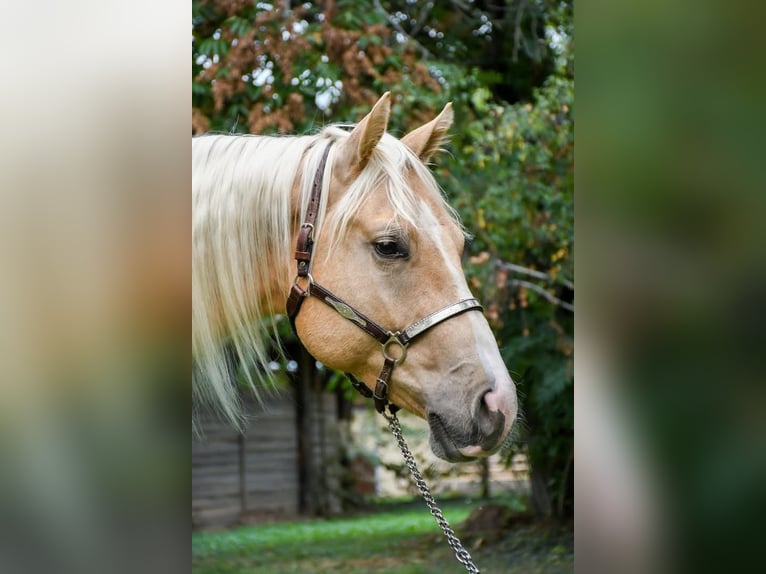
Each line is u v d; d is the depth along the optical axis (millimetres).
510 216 5145
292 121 4953
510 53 6973
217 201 2174
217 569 6758
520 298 5699
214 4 5059
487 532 7289
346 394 7219
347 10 5195
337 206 2117
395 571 6270
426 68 5180
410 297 2037
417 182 2154
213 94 4762
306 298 2115
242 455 11633
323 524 10492
